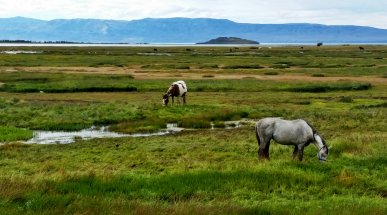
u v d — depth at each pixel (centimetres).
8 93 4753
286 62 9750
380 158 1730
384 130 2731
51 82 5456
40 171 1702
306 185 1413
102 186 1330
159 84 5412
